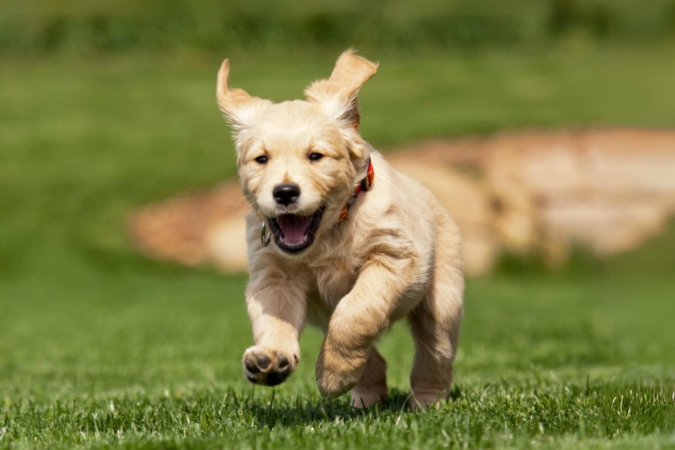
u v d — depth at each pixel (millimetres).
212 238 22531
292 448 4430
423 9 36688
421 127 26625
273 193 5059
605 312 14188
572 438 4543
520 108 28609
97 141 27953
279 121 5316
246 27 36594
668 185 16609
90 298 17781
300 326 5418
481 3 36812
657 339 9492
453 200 22109
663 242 8758
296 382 7773
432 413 5215
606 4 36406
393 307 5258
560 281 20750
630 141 17797
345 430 4836
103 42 36312
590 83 31141
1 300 17672
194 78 33781
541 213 22156
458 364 8797
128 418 5523
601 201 20172
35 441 4988
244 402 6066
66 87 33031
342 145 5316
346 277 5469
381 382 6398
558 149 24141
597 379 6797
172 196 24312
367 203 5359
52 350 11469
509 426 4871
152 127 29156
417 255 5434
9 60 35906
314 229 5270
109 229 23031
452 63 34688
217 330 13117
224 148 27250
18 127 29156
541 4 36812
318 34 36531
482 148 24766
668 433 4539
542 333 11664
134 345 11695
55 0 36625
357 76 5594
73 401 6480
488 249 21578
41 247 22219
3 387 8250
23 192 24609
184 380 8391
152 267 21750
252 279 5477
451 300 6035
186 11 36844
